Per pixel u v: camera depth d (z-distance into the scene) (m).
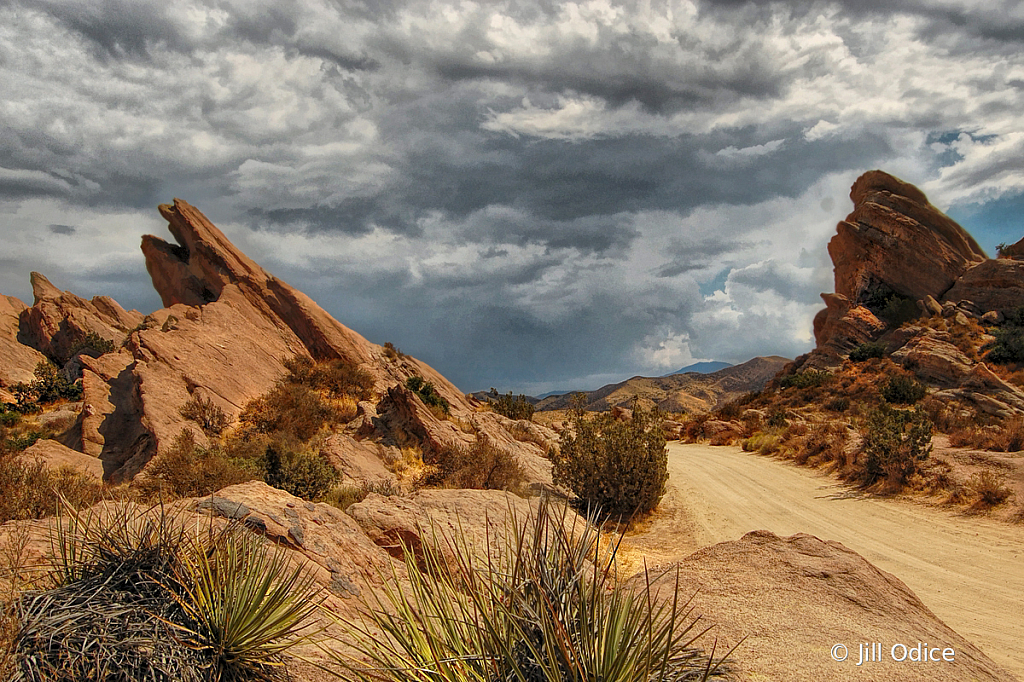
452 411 35.31
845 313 68.81
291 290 39.81
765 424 43.81
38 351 45.19
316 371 34.09
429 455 23.36
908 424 22.70
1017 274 59.28
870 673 4.43
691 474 27.03
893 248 67.94
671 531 17.27
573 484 19.64
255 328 35.81
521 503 11.83
